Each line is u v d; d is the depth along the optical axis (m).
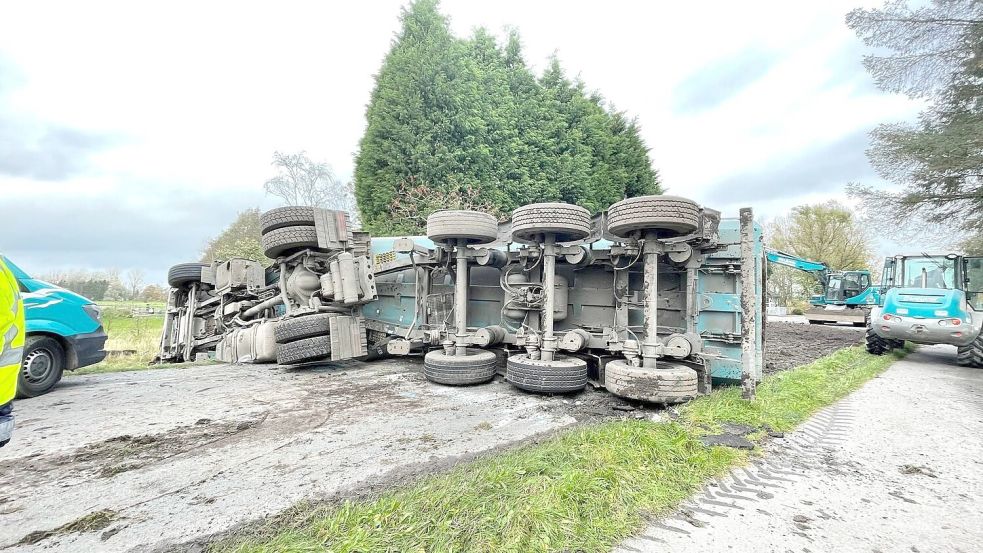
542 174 14.03
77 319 4.88
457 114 12.46
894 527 2.22
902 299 8.48
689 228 4.06
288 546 1.77
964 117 11.67
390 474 2.61
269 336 6.67
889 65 12.25
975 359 7.57
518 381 4.75
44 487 2.43
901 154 11.96
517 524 1.97
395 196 11.90
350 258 6.39
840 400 4.96
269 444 3.14
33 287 4.63
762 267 5.31
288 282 6.91
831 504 2.45
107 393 4.70
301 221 6.54
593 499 2.25
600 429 3.26
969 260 8.73
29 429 3.45
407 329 6.36
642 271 5.27
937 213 12.85
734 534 2.11
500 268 5.90
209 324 8.38
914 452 3.31
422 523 1.93
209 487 2.43
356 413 3.99
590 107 17.28
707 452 3.00
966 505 2.47
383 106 12.29
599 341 4.91
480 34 15.01
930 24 11.52
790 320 25.42
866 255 31.72
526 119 14.45
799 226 33.62
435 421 3.75
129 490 2.39
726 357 4.62
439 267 6.25
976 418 4.28
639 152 19.80
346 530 1.89
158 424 3.60
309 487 2.42
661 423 3.52
